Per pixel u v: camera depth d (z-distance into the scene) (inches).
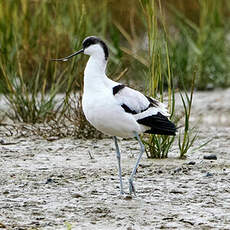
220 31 878.4
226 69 855.1
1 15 657.0
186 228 309.1
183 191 374.3
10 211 334.0
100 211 335.0
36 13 695.1
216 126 614.9
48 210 336.2
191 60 821.9
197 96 768.3
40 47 671.8
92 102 356.5
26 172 418.0
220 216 327.6
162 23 439.2
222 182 395.5
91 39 364.8
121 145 513.0
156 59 434.0
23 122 599.2
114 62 700.7
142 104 368.5
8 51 655.8
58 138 531.5
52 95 599.8
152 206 344.5
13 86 634.8
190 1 871.1
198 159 464.8
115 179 402.6
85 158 465.4
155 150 466.0
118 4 821.2
